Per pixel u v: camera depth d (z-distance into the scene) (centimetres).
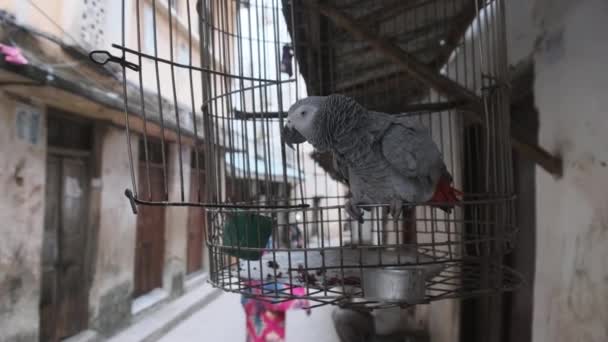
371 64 195
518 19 158
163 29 386
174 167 481
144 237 439
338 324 304
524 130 139
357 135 107
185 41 427
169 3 82
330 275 94
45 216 300
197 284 539
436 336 260
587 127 113
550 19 134
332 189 618
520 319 162
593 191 110
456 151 210
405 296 82
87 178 348
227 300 484
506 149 101
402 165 103
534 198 150
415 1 153
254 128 112
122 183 379
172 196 479
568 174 122
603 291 104
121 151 378
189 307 443
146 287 445
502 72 103
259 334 240
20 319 261
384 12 161
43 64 235
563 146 125
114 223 364
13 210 257
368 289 86
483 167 196
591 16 113
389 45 148
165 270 470
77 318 333
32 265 271
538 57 141
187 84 426
